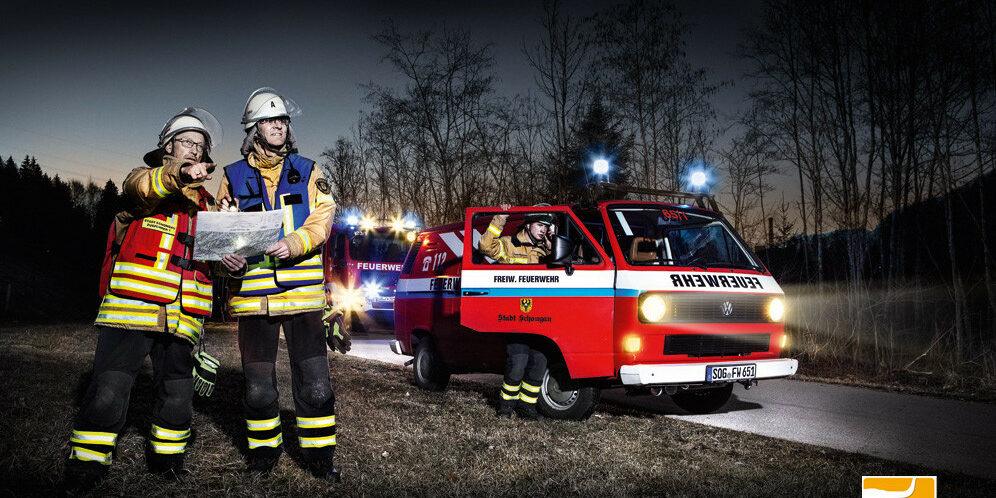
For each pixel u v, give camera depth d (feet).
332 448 11.96
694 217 21.77
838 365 32.63
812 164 41.14
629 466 13.69
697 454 15.10
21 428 14.08
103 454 10.62
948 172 33.09
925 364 31.65
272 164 11.52
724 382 18.69
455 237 24.79
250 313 11.12
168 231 10.71
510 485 12.35
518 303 19.22
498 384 27.48
